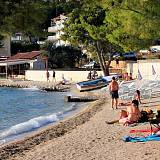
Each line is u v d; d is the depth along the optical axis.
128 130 23.08
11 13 8.64
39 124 31.91
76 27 63.84
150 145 18.69
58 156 18.62
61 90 66.44
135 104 24.88
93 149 19.23
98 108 38.09
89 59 95.56
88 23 60.22
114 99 37.03
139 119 24.77
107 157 17.33
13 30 8.95
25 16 8.79
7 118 39.38
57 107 46.19
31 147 22.27
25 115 41.28
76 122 30.53
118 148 18.77
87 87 57.56
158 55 78.12
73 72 76.25
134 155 17.12
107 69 68.81
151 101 36.59
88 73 73.50
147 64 60.69
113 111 33.28
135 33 23.33
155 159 16.20
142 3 21.33
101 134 22.98
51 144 22.02
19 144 23.34
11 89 75.44
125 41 30.89
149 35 22.64
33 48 111.88
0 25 8.77
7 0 8.52
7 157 19.83
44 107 47.50
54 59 95.75
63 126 29.14
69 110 41.78
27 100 56.69
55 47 97.62
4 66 100.56
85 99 49.72
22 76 89.12
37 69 93.56
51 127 29.19
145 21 22.02
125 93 41.41
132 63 64.06
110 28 46.12
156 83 44.16
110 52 68.19
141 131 22.09
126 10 22.66
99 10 59.50
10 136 27.41
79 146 20.33
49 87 69.94
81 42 65.94
